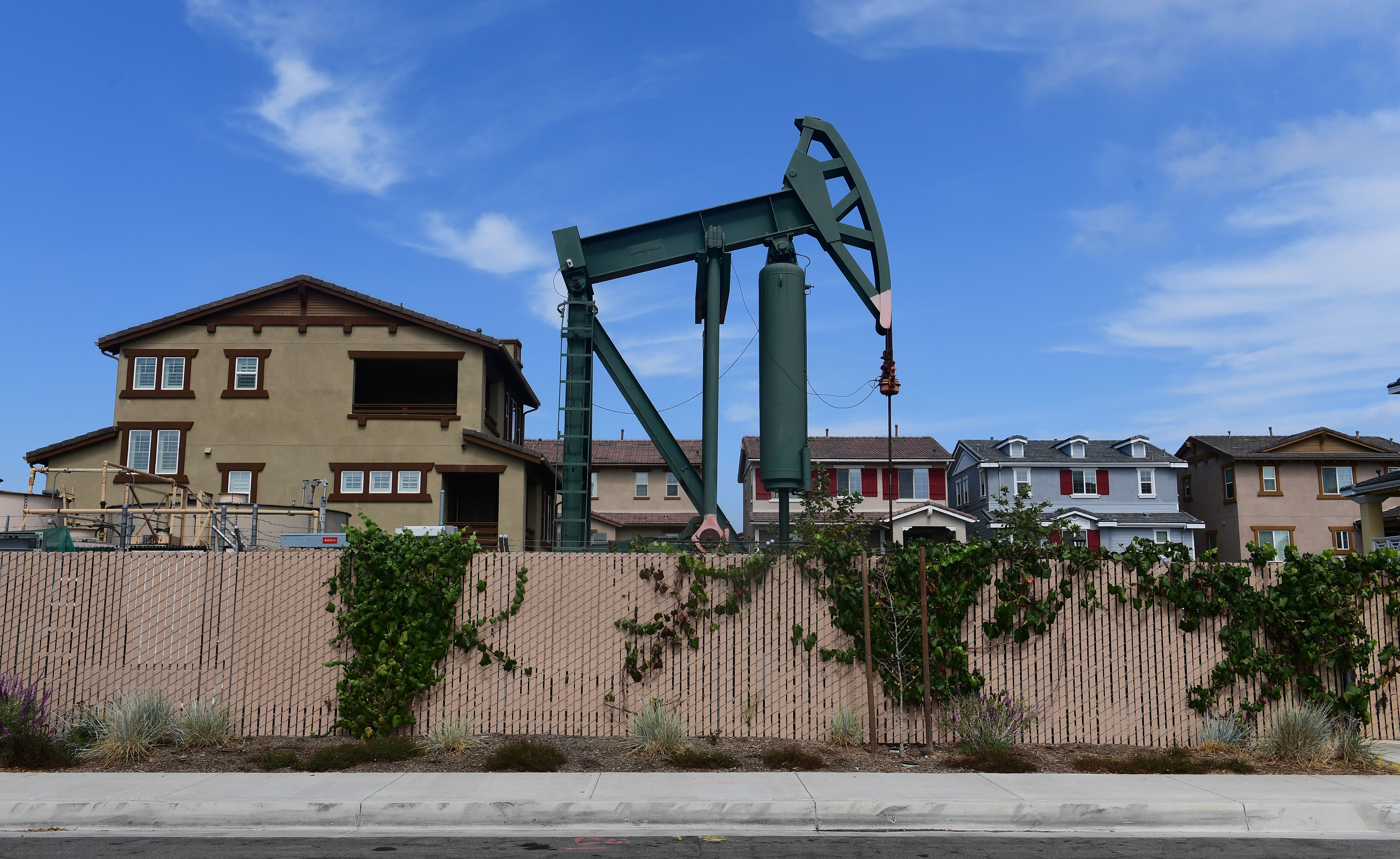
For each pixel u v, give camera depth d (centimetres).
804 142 2089
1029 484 3741
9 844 757
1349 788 930
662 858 722
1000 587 1152
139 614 1132
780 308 1941
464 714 1133
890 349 2012
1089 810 852
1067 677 1150
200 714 1079
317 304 2889
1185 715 1145
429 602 1126
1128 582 1165
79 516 2072
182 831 804
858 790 901
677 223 2070
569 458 2005
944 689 1123
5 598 1130
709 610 1150
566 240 2048
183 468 2802
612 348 2117
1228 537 4734
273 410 2836
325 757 996
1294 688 1156
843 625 1141
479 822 833
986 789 909
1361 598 1170
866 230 2103
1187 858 739
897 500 4644
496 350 2942
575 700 1138
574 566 1157
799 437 1908
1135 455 4753
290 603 1135
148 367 2855
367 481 2812
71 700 1116
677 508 4656
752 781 940
